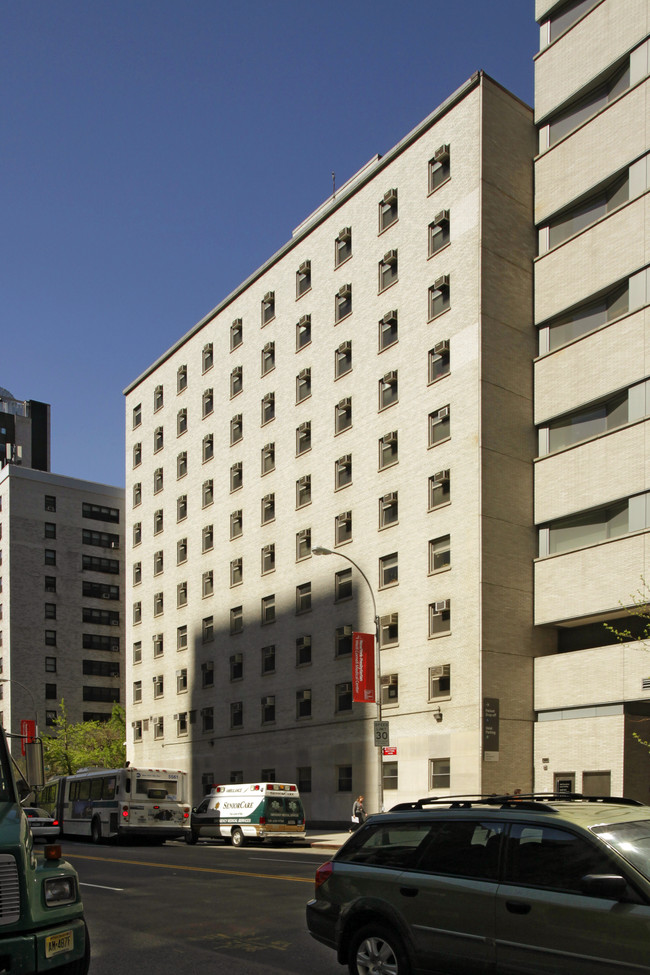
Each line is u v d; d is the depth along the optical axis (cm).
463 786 3281
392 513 3969
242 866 2053
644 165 3350
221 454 5347
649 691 2978
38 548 8838
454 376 3669
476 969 696
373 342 4212
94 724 7488
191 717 5300
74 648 8800
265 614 4772
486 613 3338
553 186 3788
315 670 4306
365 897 794
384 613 3881
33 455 11969
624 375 3284
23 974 675
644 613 3061
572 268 3612
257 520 4928
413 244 4028
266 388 5003
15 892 686
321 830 3881
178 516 5741
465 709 3338
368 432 4166
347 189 4522
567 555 3378
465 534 3478
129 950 1036
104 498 9394
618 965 614
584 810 718
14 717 8262
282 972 914
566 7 3869
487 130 3734
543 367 3659
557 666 3338
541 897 670
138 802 3181
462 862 741
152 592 5953
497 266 3662
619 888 623
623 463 3222
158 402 6175
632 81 3475
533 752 3350
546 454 3572
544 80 3906
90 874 1906
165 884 1675
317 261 4703
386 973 767
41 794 3819
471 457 3503
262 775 4581
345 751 4006
